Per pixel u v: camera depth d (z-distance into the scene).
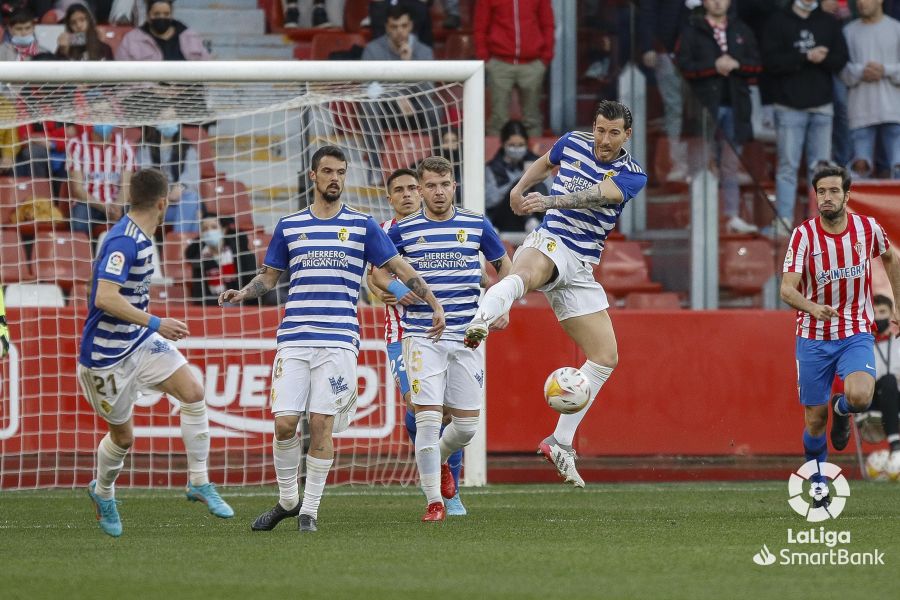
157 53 45.28
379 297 26.25
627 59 44.34
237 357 35.12
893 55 45.56
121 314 20.91
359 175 40.00
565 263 23.91
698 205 41.69
